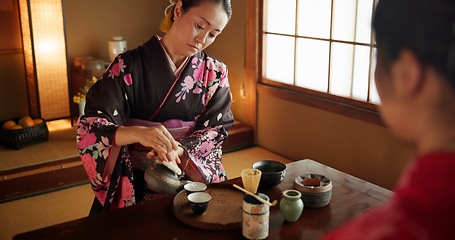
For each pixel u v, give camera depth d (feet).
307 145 13.15
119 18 16.38
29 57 14.24
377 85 1.96
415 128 1.82
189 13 5.94
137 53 6.33
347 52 11.60
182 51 6.19
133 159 6.34
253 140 14.89
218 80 6.82
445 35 1.65
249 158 13.60
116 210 5.15
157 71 6.33
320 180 5.60
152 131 5.35
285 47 13.52
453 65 1.65
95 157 5.86
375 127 11.13
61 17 13.97
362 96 11.44
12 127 12.78
